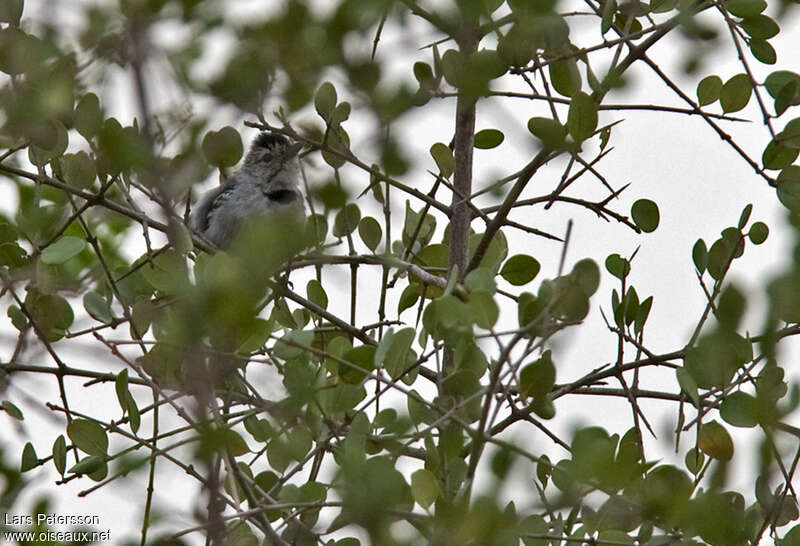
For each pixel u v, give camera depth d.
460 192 11.70
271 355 9.38
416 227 12.23
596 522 8.60
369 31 5.45
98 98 7.61
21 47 6.11
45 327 10.73
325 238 11.57
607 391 11.11
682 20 8.09
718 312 6.57
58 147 10.72
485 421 6.80
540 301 7.06
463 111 10.94
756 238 10.25
